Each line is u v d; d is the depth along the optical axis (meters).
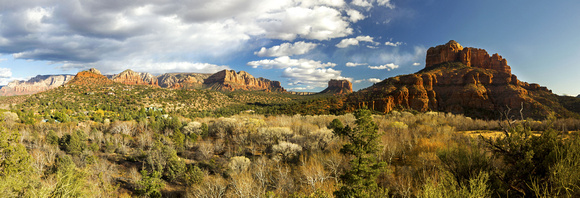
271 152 38.03
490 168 6.79
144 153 40.94
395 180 15.06
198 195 24.94
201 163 36.50
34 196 7.64
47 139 42.28
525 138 6.54
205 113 107.12
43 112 95.50
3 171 11.98
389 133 30.36
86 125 64.25
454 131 30.81
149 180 27.92
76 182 9.05
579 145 5.36
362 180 10.52
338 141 31.33
